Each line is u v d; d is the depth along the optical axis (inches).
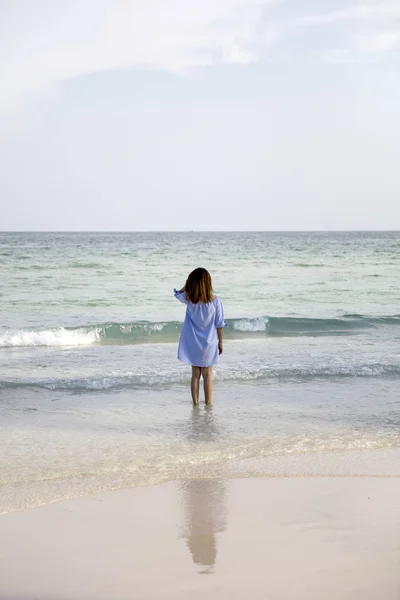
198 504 161.8
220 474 189.0
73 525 146.7
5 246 2596.0
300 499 165.6
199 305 279.9
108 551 131.6
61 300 763.4
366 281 1081.4
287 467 196.5
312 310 714.2
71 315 640.4
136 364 382.0
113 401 289.3
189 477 185.9
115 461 202.1
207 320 279.6
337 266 1461.6
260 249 2440.9
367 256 1924.2
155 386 322.0
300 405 284.4
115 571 122.1
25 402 285.3
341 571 121.2
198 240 3973.9
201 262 1552.7
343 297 846.5
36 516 152.7
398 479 184.7
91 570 122.5
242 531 142.7
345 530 143.0
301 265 1485.0
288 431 241.3
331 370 355.9
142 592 113.7
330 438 231.1
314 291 917.8
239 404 285.4
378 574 120.0
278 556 128.6
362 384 331.0
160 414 267.0
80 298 785.6
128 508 158.7
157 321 600.4
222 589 114.2
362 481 182.2
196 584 116.3
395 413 271.6
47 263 1451.8
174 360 398.3
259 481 182.1
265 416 264.7
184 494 170.1
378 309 727.7
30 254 1870.1
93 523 148.1
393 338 514.9
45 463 199.5
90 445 220.8
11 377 335.6
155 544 135.3
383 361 390.9
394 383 333.7
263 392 310.3
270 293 885.2
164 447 219.0
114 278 1077.8
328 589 113.7
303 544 134.7
